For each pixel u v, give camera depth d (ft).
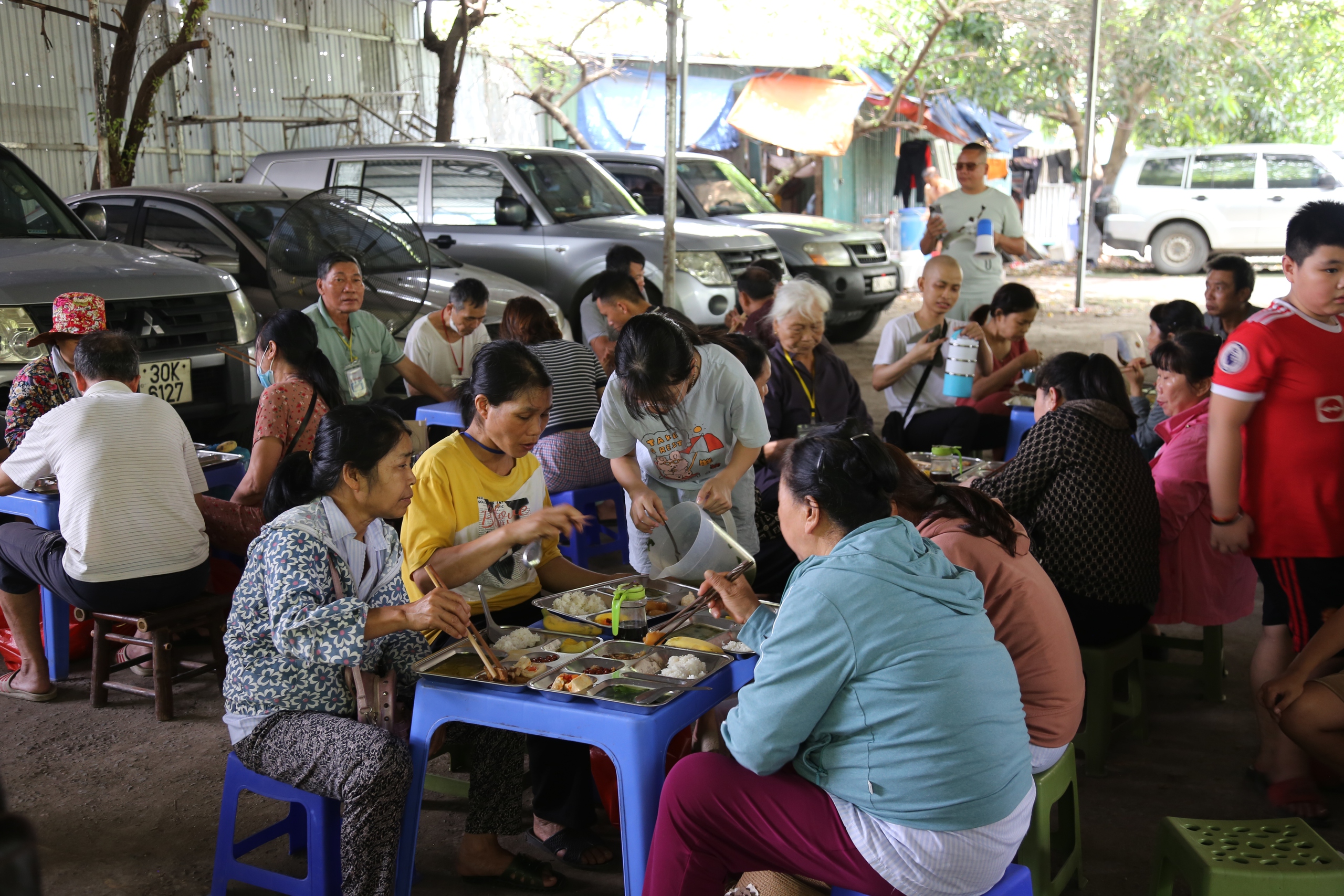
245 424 19.99
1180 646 13.26
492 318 23.59
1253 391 9.96
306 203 20.10
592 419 16.31
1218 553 11.12
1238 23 55.83
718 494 11.34
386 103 49.32
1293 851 7.76
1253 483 10.32
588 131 55.42
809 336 14.39
